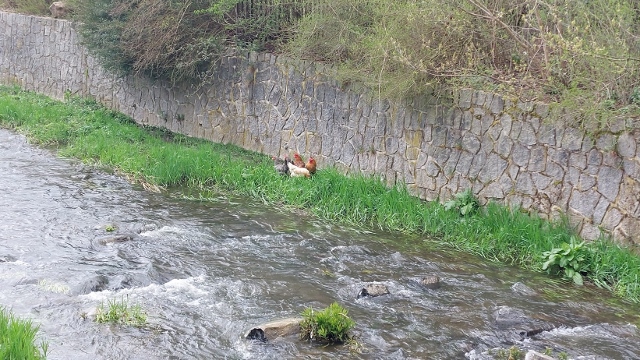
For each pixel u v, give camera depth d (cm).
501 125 1077
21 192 1193
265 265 918
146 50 1597
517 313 784
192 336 709
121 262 898
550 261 932
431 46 1166
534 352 670
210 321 744
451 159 1141
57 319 726
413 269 930
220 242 1002
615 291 881
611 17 1004
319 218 1143
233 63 1533
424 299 830
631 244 927
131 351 671
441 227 1074
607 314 815
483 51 1168
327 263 938
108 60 1698
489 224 1046
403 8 1210
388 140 1234
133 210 1133
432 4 1155
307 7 1463
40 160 1435
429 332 743
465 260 977
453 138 1138
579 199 986
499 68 1159
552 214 1016
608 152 953
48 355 650
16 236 973
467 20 1141
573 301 848
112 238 970
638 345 735
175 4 1555
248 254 957
